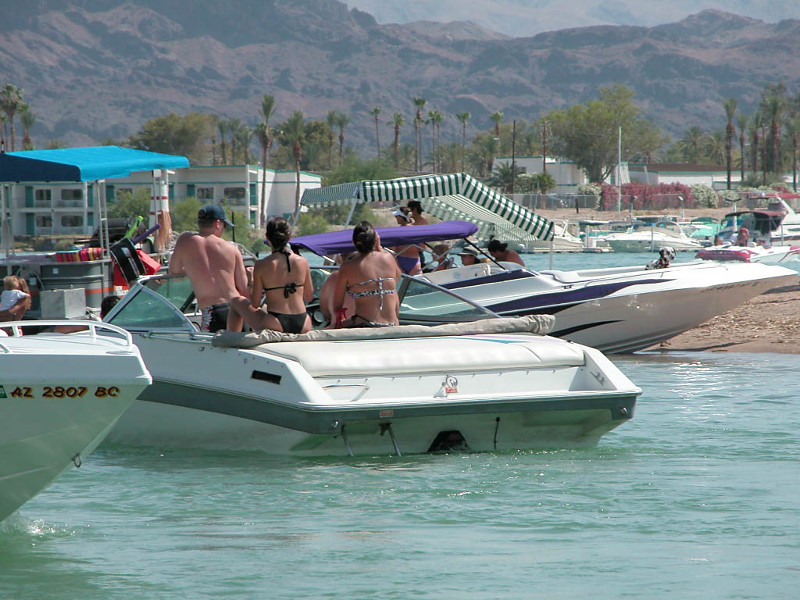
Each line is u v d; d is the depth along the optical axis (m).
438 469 28.75
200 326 33.75
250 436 30.36
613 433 34.56
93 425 21.08
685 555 20.50
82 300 51.16
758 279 59.72
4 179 51.81
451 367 30.50
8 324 23.08
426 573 19.42
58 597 18.22
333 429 28.53
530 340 32.84
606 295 56.00
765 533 22.14
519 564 19.95
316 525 23.14
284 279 31.95
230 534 22.42
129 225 62.72
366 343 31.31
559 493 25.92
